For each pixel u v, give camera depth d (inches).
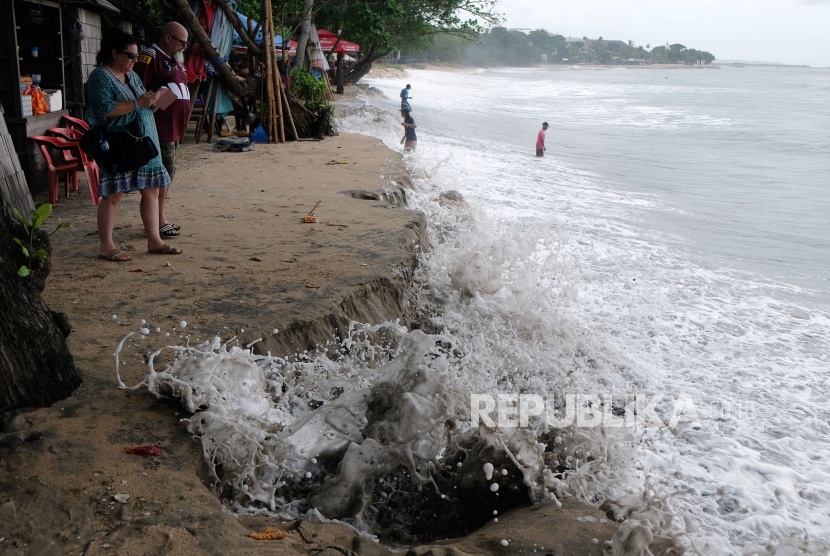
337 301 198.5
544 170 768.3
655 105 2108.8
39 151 346.9
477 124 1317.7
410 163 505.0
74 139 352.8
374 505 134.9
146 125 219.6
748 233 500.4
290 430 136.6
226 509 110.1
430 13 1390.3
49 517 97.4
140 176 223.6
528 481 135.0
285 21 977.5
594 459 152.9
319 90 671.1
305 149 546.3
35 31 398.3
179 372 135.3
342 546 105.6
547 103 2130.9
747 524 156.8
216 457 124.9
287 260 237.3
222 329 170.9
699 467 181.6
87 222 283.4
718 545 142.6
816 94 2854.3
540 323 252.1
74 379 134.1
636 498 129.0
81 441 117.1
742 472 180.2
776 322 310.7
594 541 110.4
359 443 143.7
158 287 200.8
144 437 121.6
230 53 628.4
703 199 637.3
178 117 267.7
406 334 155.7
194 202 330.6
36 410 125.4
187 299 191.8
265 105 586.9
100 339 160.9
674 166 861.8
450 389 142.2
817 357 271.0
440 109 1633.9
